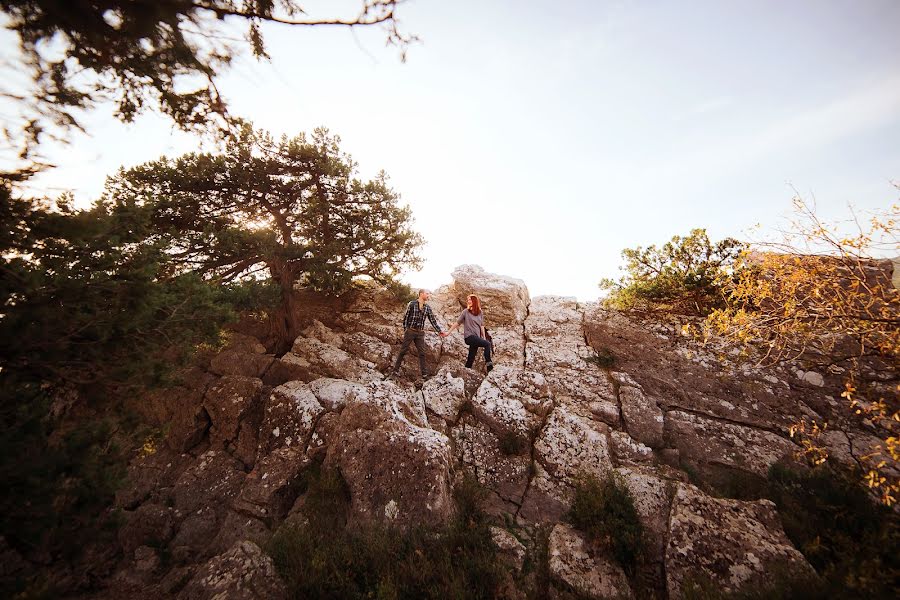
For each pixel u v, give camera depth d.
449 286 12.94
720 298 7.88
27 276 2.77
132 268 3.65
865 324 4.37
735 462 5.68
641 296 8.98
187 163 7.93
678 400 7.09
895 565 3.32
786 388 6.78
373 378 7.90
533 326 10.28
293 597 3.44
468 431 6.30
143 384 3.55
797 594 3.28
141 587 4.07
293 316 9.27
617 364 8.15
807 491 4.92
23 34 1.99
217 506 5.23
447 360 9.05
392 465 4.84
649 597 3.70
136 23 2.06
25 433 2.68
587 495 4.80
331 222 9.80
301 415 6.15
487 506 5.03
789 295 5.03
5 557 3.14
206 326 4.96
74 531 2.94
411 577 3.61
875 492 4.63
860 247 4.33
